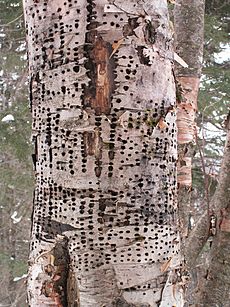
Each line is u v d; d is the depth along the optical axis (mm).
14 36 5262
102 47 833
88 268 834
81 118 834
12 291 5949
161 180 866
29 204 6094
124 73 836
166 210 871
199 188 4086
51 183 860
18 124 4684
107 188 833
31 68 896
